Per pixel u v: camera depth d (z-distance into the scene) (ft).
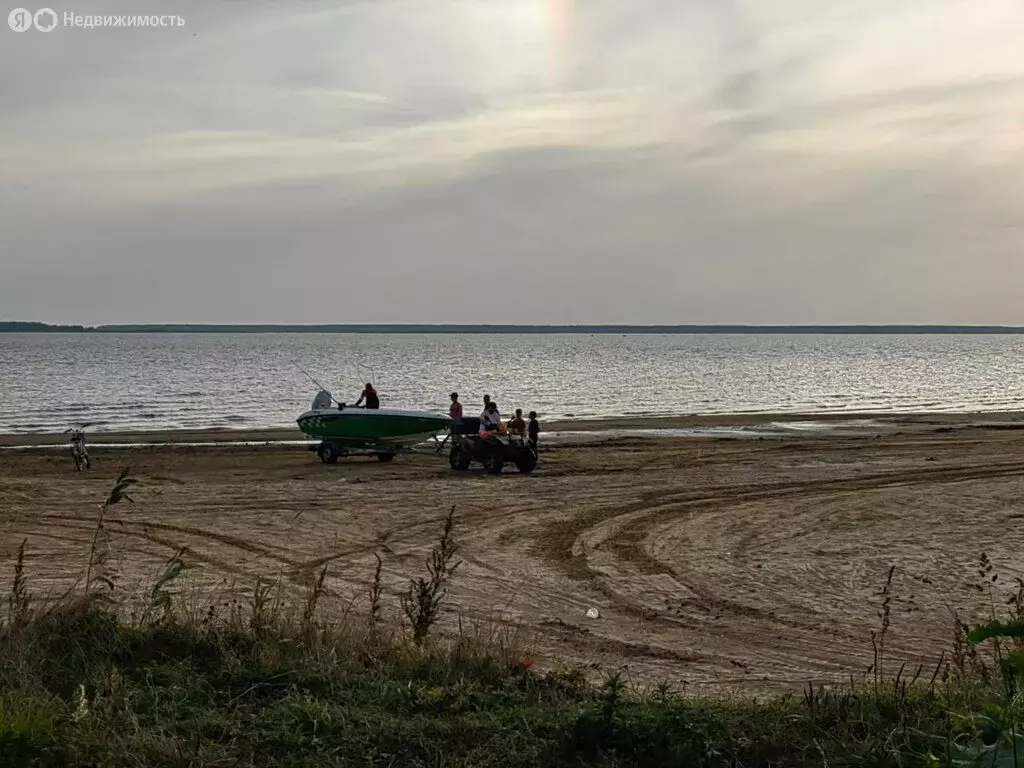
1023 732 14.92
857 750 17.97
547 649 31.32
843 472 80.23
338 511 59.93
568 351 618.44
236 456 94.07
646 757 17.74
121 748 16.75
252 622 24.47
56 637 22.43
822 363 417.28
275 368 343.67
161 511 59.62
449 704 20.10
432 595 26.96
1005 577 43.04
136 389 223.10
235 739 17.70
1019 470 81.41
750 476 77.71
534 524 56.03
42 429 130.00
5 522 55.16
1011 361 453.99
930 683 23.17
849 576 43.19
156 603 24.26
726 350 652.89
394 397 207.41
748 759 17.97
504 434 83.05
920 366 388.57
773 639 33.22
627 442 107.55
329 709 19.17
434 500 64.59
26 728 16.89
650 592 40.09
